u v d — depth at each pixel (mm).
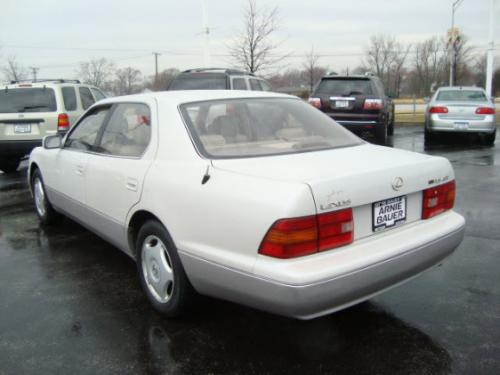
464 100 12758
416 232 3086
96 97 11344
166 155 3391
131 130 3875
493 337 3172
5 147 9008
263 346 3117
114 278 4242
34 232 5609
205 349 3090
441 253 3197
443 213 3365
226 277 2830
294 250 2592
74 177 4559
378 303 3660
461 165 9422
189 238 3061
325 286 2588
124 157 3805
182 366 2920
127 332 3309
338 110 11055
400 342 3135
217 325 3373
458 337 3180
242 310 3562
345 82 11188
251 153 3297
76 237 5398
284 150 3395
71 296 3889
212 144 3311
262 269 2633
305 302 2566
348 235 2758
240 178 2881
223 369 2885
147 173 3438
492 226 5484
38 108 9062
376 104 10805
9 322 3469
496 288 3885
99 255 4824
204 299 3334
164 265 3383
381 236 2959
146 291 3592
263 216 2645
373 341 3152
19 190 8109
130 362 2967
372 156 3326
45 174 5379
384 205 2963
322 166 2990
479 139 13773
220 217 2855
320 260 2641
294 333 3262
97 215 4164
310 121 3896
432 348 3062
